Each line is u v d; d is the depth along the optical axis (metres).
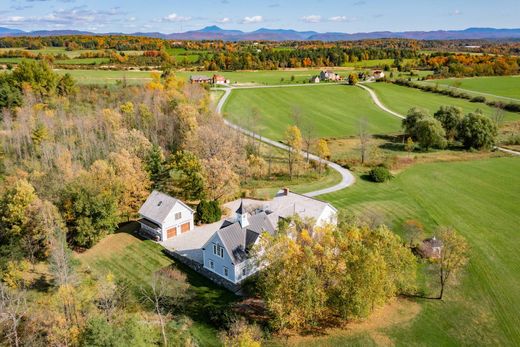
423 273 57.84
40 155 94.69
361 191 88.81
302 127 139.38
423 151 120.56
